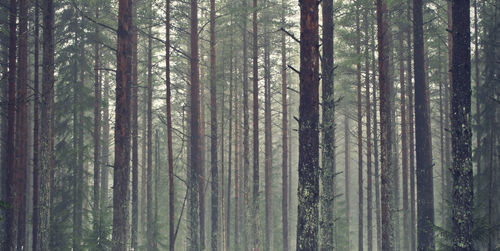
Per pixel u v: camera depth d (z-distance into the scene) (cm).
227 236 3192
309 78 1203
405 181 2653
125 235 1659
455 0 1255
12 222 1612
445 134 3158
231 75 2969
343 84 2938
